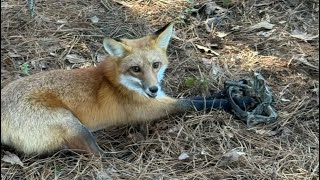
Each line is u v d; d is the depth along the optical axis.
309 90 2.25
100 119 2.07
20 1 2.72
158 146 2.02
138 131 2.13
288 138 2.05
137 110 2.09
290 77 2.31
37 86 2.01
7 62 2.38
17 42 2.48
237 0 2.73
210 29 2.59
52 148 1.97
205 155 1.97
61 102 2.01
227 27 2.61
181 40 2.52
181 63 2.39
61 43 2.49
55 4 2.71
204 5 2.71
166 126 2.11
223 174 1.90
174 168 1.94
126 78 2.03
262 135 2.05
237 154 1.95
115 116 2.09
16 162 1.95
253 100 2.15
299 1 2.71
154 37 2.07
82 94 2.04
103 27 2.59
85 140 1.96
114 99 2.07
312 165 1.95
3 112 1.98
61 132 1.96
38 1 2.72
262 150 2.00
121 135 2.11
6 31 2.53
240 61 2.41
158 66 2.04
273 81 2.30
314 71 2.34
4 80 2.29
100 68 2.09
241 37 2.54
